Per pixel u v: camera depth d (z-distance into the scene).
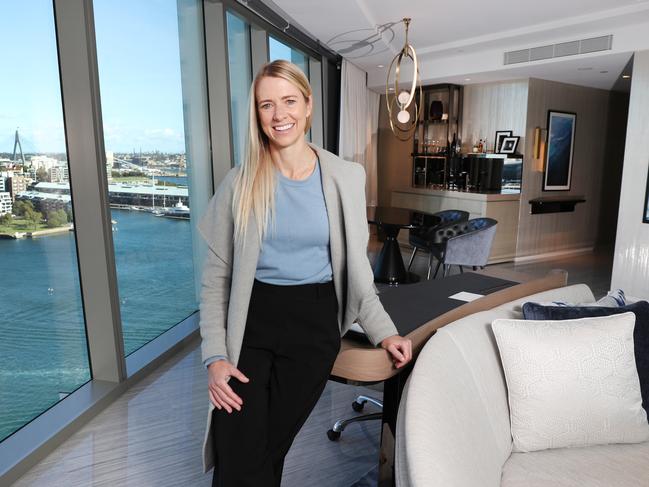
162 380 3.05
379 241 8.45
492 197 6.47
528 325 1.62
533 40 5.55
